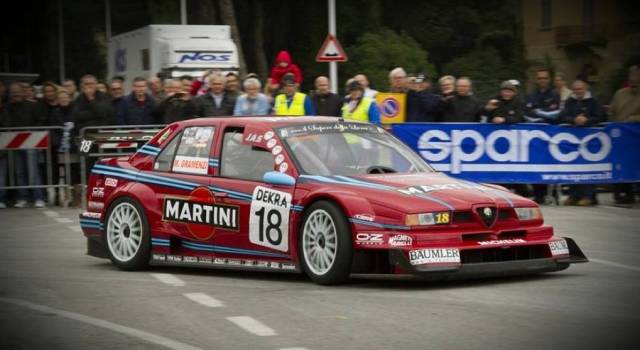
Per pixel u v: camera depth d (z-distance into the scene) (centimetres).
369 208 2439
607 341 1869
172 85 4553
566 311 2152
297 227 2553
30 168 4772
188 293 2466
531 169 4544
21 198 4803
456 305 2231
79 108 4703
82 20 16150
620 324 2019
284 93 4356
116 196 2917
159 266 2980
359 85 4250
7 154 4744
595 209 4450
